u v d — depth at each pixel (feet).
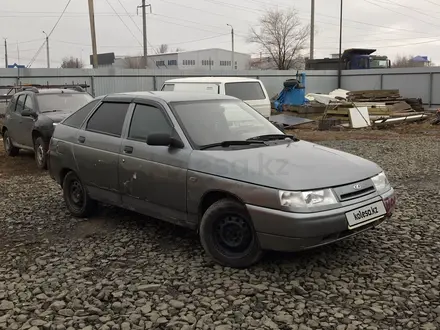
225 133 16.57
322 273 13.92
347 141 47.57
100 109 19.70
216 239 14.70
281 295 12.59
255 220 13.53
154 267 14.74
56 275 14.38
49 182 28.25
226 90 40.32
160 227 18.76
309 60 128.26
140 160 16.76
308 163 14.42
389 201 15.01
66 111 35.17
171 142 15.87
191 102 17.49
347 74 109.70
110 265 15.08
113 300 12.61
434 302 12.01
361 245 16.12
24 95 38.19
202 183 14.76
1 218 20.63
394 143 45.11
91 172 19.01
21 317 11.84
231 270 14.26
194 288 13.15
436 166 31.76
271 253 15.46
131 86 83.10
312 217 12.97
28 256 16.08
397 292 12.61
